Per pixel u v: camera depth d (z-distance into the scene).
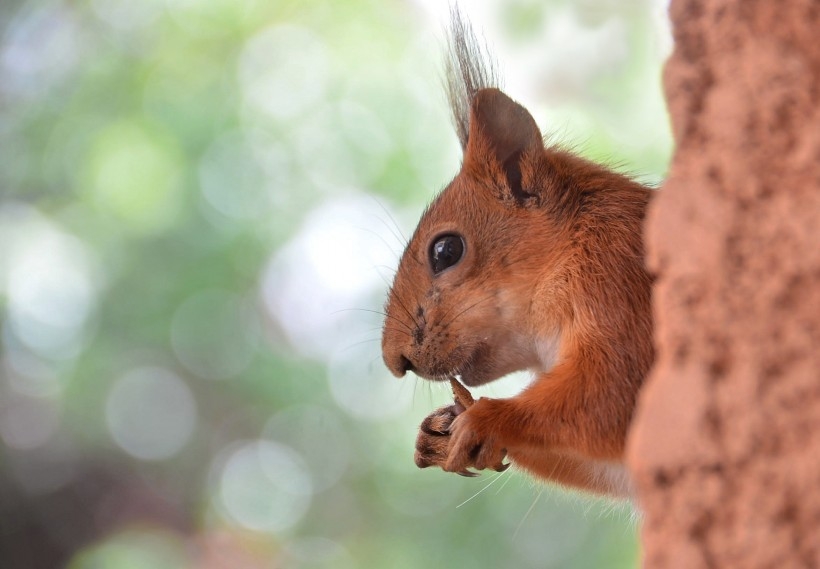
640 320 5.41
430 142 16.50
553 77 14.21
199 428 17.97
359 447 16.69
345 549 16.75
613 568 14.06
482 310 5.96
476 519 14.95
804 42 3.39
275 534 18.14
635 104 13.90
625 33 14.07
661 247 3.39
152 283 16.59
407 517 15.89
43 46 17.64
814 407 3.05
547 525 14.52
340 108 17.00
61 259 16.86
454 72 7.06
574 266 5.70
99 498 18.34
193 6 17.53
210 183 16.67
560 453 5.39
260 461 17.92
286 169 16.80
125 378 17.36
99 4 17.73
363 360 15.66
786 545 3.01
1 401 17.28
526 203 6.00
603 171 6.15
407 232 15.97
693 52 3.55
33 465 17.89
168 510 18.78
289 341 17.08
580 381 5.31
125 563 17.97
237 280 16.67
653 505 3.23
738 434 3.13
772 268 3.21
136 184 16.58
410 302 6.15
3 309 16.83
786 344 3.13
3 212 16.89
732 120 3.37
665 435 3.22
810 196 3.20
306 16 17.50
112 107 17.09
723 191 3.33
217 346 16.91
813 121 3.27
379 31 17.33
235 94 17.05
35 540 18.00
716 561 3.10
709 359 3.21
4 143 17.11
